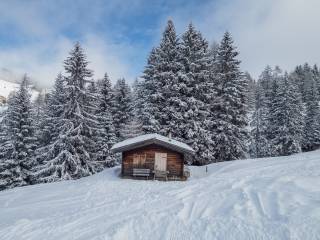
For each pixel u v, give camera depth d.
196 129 30.22
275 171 18.25
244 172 19.33
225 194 12.23
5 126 31.83
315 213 8.12
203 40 37.97
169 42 33.25
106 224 9.82
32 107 33.34
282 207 9.24
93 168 29.03
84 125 28.77
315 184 12.04
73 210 13.01
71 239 8.64
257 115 54.62
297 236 6.94
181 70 32.41
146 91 33.00
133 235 8.55
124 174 23.47
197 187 14.95
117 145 24.80
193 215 9.97
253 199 10.80
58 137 28.09
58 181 24.97
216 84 35.34
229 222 8.53
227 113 33.03
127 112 42.19
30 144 31.78
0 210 15.03
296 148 42.03
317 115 53.47
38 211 13.73
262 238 7.21
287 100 43.81
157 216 9.99
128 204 12.88
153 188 17.31
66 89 28.92
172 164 23.67
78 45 29.45
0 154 31.00
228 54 35.62
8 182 30.03
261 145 49.88
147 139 23.34
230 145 32.44
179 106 31.22
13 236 9.32
